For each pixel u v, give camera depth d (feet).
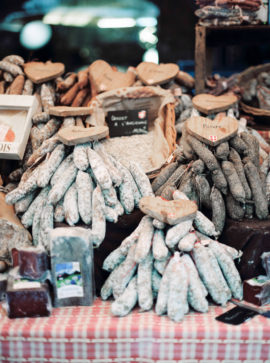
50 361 6.54
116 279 7.06
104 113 10.02
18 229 7.84
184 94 11.18
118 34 17.67
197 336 6.35
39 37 16.96
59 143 8.39
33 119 9.53
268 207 8.01
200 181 7.70
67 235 6.80
